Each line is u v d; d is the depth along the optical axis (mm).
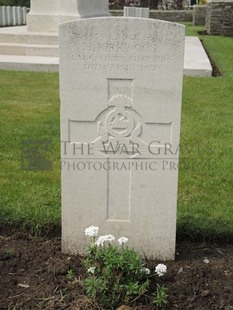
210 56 6031
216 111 3385
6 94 3756
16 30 5746
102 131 1521
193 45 6594
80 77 1475
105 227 1611
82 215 1604
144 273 1427
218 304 1402
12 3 12156
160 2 15383
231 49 6781
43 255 1636
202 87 4082
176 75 1452
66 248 1644
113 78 1471
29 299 1411
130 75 1464
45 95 3748
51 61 4809
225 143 2730
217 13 8945
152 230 1600
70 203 1595
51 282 1481
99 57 1454
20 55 5176
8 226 1837
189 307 1387
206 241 1776
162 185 1555
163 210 1577
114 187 1572
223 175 2297
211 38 8281
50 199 2012
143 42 1434
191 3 17734
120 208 1591
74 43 1445
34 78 4352
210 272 1550
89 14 5586
